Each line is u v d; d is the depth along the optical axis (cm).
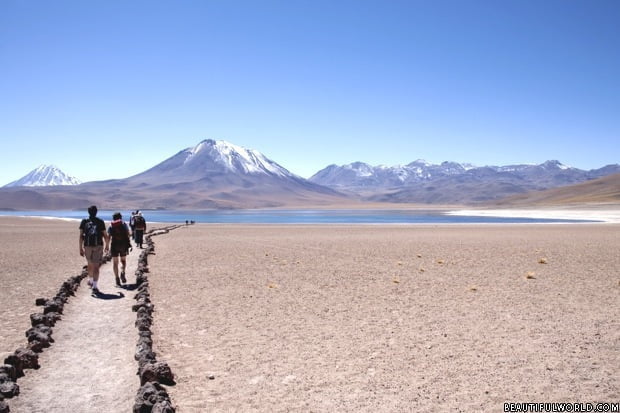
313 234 5441
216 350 1066
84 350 1049
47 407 770
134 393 825
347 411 761
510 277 2042
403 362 977
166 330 1231
